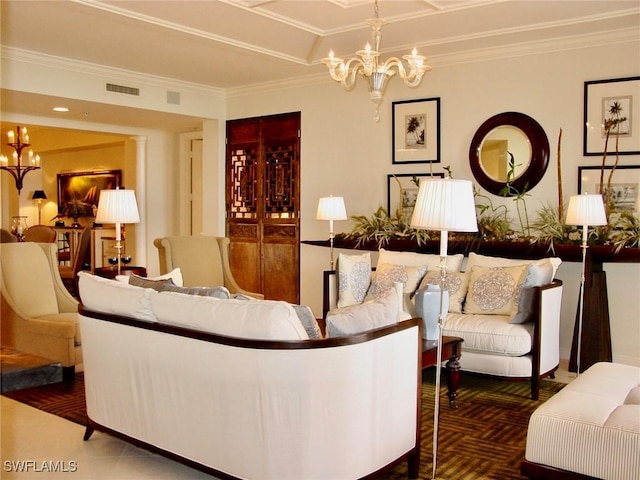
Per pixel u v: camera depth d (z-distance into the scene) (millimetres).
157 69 6430
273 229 7273
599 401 2711
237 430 2584
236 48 5582
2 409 3916
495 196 5648
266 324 2492
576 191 5254
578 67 5203
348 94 6551
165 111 6934
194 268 5789
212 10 4637
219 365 2604
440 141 5945
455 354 3906
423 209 2932
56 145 10930
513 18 4773
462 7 4531
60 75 5973
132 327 2988
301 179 6977
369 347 2586
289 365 2439
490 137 5648
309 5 4523
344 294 5156
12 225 11469
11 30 5035
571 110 5246
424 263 5215
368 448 2623
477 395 4270
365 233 5961
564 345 5289
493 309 4590
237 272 7637
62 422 3697
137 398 3012
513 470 3018
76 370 4746
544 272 4320
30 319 4680
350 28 5051
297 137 6973
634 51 4961
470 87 5746
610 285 5117
